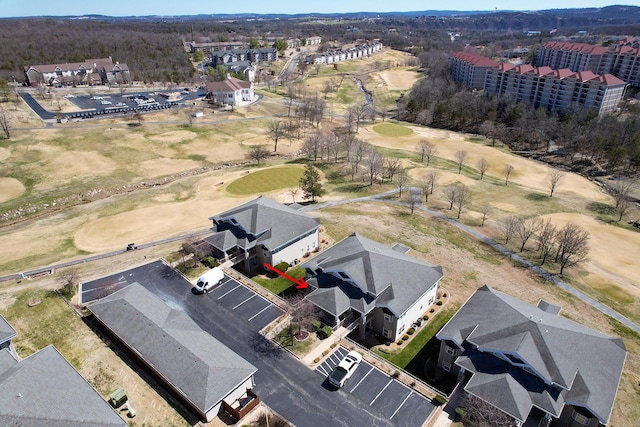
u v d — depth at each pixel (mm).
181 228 78375
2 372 40062
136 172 106625
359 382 44906
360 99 196750
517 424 37156
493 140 139875
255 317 54281
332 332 51250
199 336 47031
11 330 46094
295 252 67375
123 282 60844
